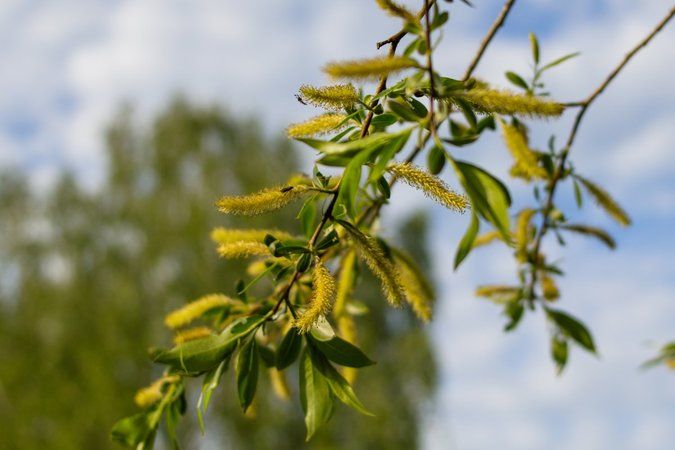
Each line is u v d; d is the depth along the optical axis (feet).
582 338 8.48
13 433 53.62
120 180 69.56
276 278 5.17
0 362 59.11
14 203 68.85
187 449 57.57
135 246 66.39
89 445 54.24
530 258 8.31
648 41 7.04
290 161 68.23
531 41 7.00
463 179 3.92
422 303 6.86
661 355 8.43
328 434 57.41
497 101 4.09
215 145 69.97
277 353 5.27
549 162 7.58
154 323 61.98
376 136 4.10
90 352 57.57
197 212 64.03
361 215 6.95
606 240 8.16
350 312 7.37
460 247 3.93
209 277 61.98
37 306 63.46
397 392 63.52
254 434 56.34
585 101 7.29
